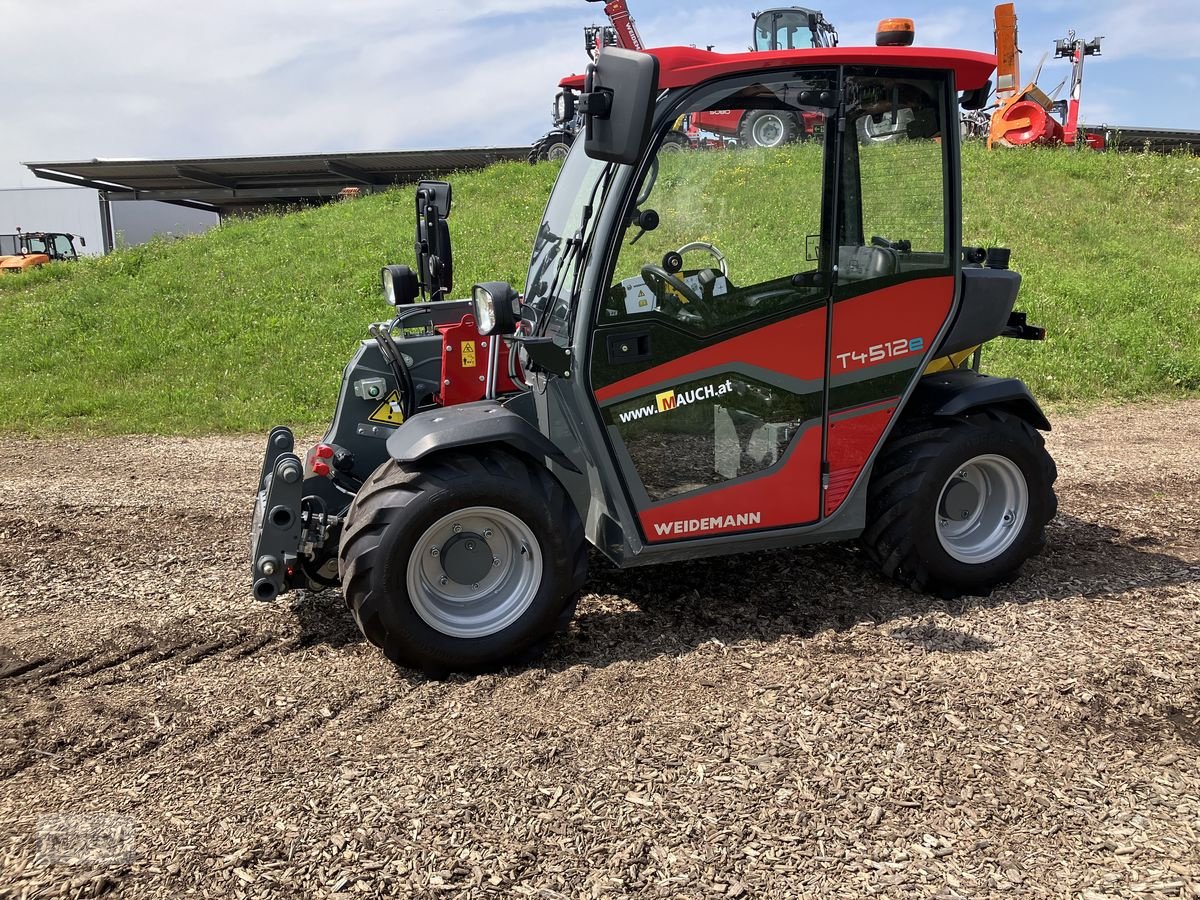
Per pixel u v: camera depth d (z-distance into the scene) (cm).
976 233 1319
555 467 367
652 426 355
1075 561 457
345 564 336
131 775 286
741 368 361
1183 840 246
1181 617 384
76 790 278
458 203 1562
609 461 352
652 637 378
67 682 351
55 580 462
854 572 441
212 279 1305
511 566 356
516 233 1366
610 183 337
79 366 1046
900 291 379
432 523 333
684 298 349
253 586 366
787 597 414
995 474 414
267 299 1218
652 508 362
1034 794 267
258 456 754
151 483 663
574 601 360
